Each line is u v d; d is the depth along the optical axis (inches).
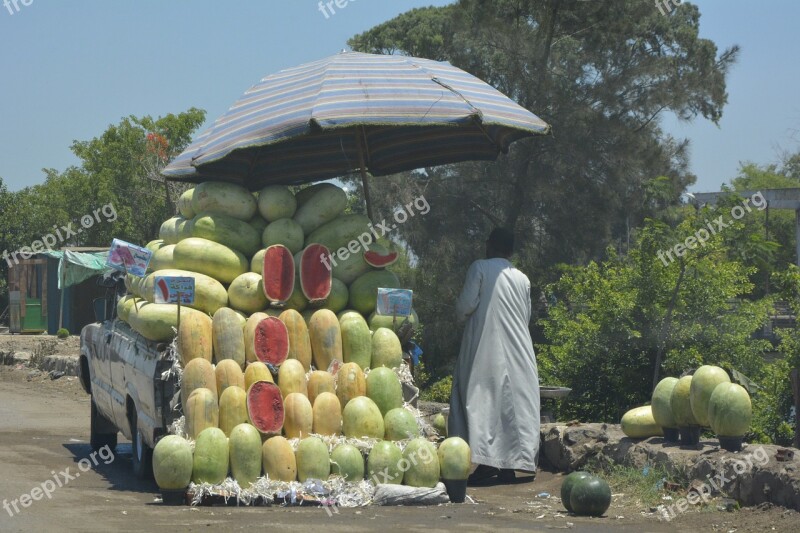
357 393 352.2
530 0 855.7
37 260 1241.4
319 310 371.9
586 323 522.9
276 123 374.6
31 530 272.2
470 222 856.3
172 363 348.2
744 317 510.6
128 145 1298.0
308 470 326.3
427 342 821.9
